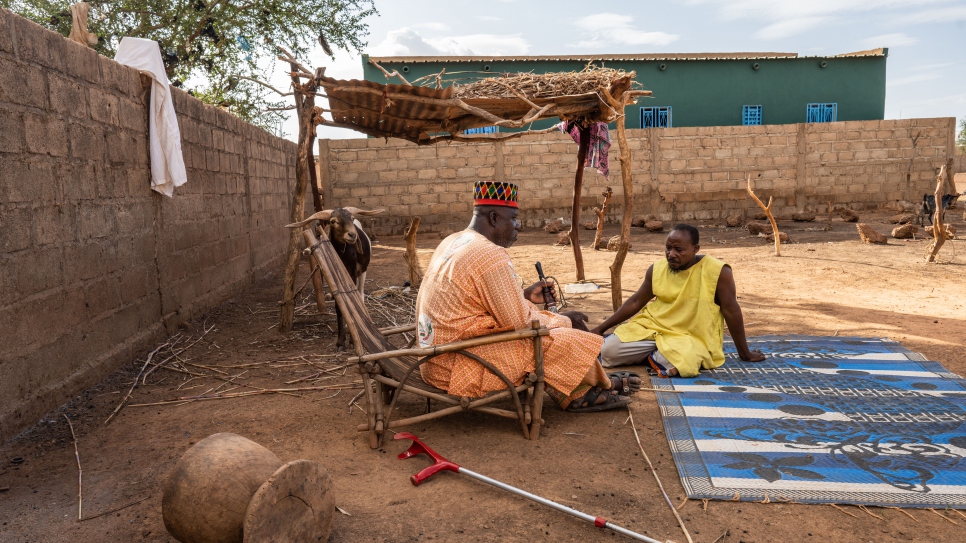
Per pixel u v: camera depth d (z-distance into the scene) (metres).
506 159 20.44
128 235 5.92
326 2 16.42
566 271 11.20
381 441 3.82
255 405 4.63
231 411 4.50
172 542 2.81
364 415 4.36
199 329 7.17
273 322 7.54
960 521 2.83
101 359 5.29
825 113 26.56
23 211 4.28
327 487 2.68
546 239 17.33
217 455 2.60
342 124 7.77
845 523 2.85
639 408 4.37
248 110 15.05
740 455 3.53
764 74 26.09
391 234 20.23
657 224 18.75
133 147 6.07
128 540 2.84
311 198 17.95
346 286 4.10
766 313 7.29
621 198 21.14
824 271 10.16
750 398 4.43
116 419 4.39
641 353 5.20
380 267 12.47
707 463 3.44
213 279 8.45
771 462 3.43
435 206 20.27
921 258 11.36
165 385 5.16
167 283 6.84
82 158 5.10
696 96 25.97
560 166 20.70
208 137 8.41
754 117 26.33
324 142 19.75
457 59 24.41
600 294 8.79
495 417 4.25
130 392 4.91
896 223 18.12
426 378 3.93
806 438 3.73
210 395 4.86
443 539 2.80
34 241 4.39
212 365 5.70
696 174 21.36
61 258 4.74
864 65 26.36
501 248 3.73
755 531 2.80
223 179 9.03
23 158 4.29
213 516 2.48
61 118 4.80
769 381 4.78
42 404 4.40
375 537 2.81
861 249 12.88
